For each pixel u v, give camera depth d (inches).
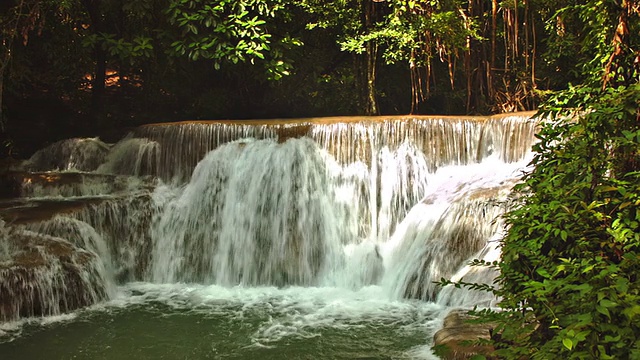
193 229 363.9
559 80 495.8
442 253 299.0
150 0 459.8
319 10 479.8
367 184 369.4
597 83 194.7
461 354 199.8
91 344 245.9
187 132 403.9
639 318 120.1
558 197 152.6
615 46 186.4
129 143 418.9
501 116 364.5
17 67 463.8
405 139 374.0
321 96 541.0
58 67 520.1
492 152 364.8
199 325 268.1
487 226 294.0
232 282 350.0
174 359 229.6
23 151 463.8
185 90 542.0
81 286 297.6
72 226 325.7
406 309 286.2
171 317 280.1
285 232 353.1
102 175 390.6
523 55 513.0
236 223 360.5
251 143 381.7
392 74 548.7
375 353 231.3
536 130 343.3
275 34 489.4
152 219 365.1
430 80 541.3
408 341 243.0
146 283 349.4
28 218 318.0
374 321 270.2
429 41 461.1
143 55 508.1
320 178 369.7
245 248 353.4
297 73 536.1
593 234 145.7
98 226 344.2
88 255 309.7
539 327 148.2
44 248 298.8
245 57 487.8
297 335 253.6
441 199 333.1
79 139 430.0
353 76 533.0
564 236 141.3
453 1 454.9
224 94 535.2
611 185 150.6
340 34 522.3
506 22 486.3
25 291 277.6
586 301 126.2
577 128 156.8
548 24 467.2
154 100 546.9
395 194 366.9
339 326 264.8
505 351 144.6
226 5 453.4
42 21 417.4
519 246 155.2
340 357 228.7
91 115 515.5
